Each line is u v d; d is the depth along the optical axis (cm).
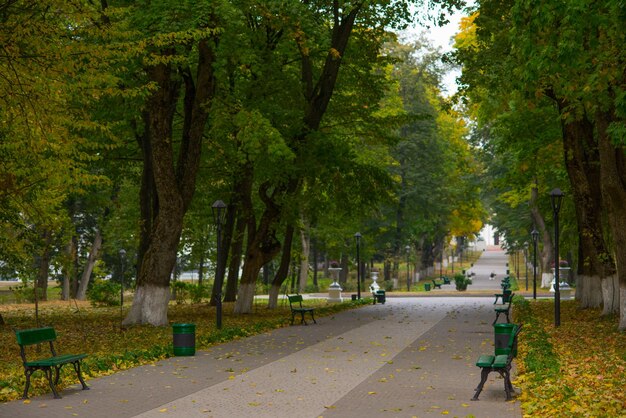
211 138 3294
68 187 2580
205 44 2717
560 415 1098
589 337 2278
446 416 1136
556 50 1792
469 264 13450
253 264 3541
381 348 2080
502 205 8156
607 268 2844
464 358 1845
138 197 4328
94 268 6512
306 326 2877
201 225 4206
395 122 3725
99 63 1955
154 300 2747
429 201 7494
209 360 1831
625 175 2447
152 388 1416
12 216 2645
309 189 3603
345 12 2858
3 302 5234
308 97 3344
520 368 1609
